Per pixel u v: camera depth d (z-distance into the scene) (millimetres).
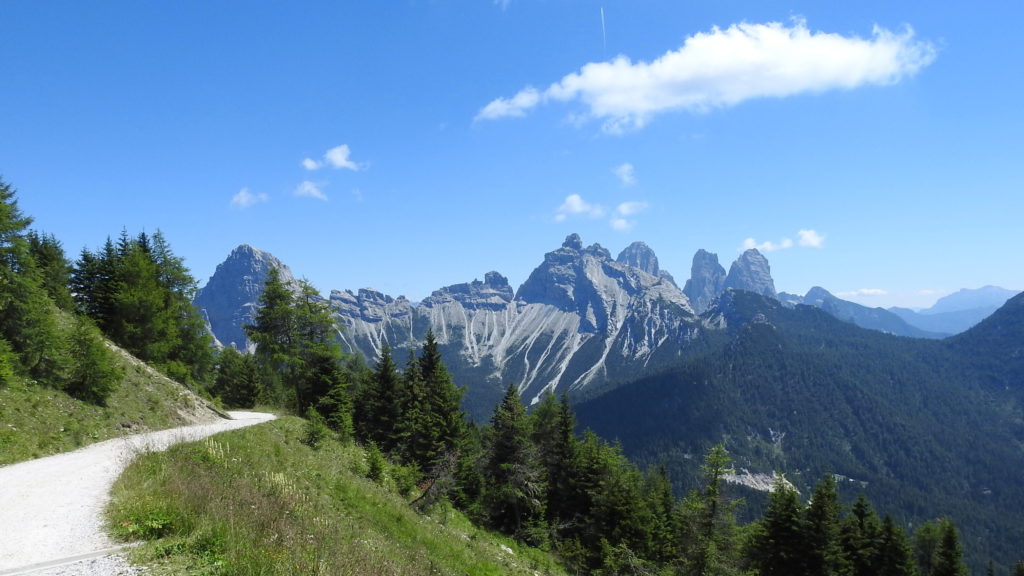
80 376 23766
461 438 44562
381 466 26219
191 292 45219
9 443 17328
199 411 31406
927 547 66125
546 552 35469
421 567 15312
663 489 50469
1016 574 62875
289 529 11617
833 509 41750
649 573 35156
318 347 42500
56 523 10961
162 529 10391
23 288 24016
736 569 34812
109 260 37750
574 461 43875
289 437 26109
